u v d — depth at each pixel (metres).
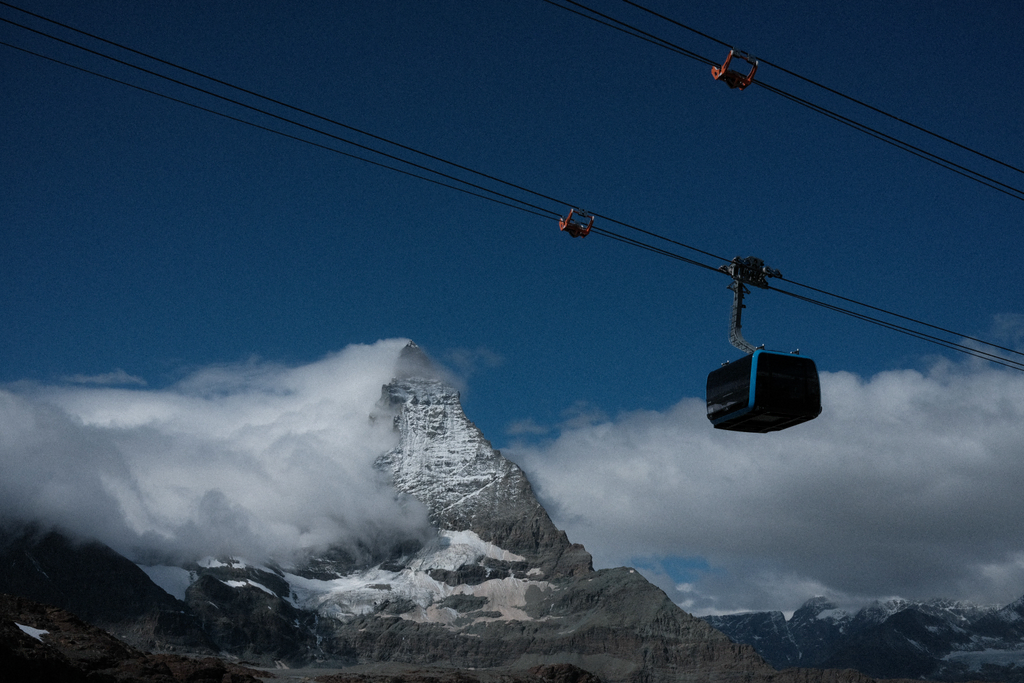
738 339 56.38
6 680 136.50
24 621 179.38
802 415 55.34
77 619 189.50
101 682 154.12
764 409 54.69
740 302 56.53
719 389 57.41
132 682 162.00
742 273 56.59
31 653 146.38
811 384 55.44
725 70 49.81
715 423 58.12
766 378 54.72
